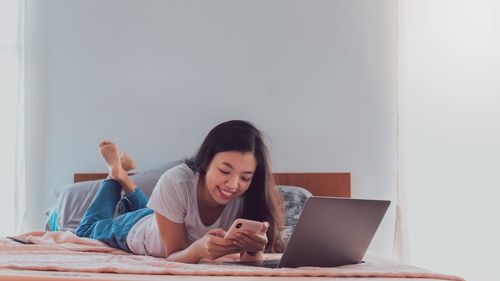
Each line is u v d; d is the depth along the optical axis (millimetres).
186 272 1329
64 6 3369
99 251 2107
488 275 2906
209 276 1313
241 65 3285
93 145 3309
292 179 3164
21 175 3299
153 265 1518
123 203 2615
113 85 3320
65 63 3350
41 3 3379
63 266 1402
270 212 1930
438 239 3031
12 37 3367
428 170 3080
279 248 2047
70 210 2783
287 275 1335
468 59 3064
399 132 3117
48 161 3328
